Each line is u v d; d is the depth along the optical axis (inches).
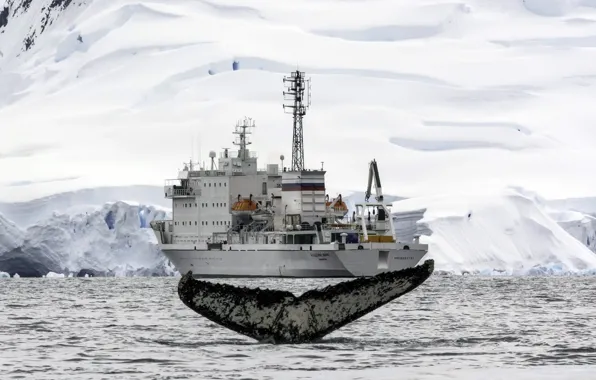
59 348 6368.1
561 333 7165.4
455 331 7308.1
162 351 6112.2
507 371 5398.6
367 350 6072.8
